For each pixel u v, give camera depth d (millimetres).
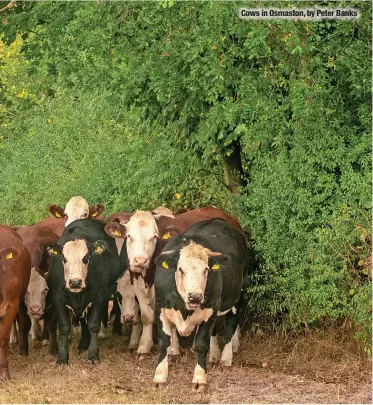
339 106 11867
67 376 10438
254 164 13250
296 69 11930
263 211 12109
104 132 20156
